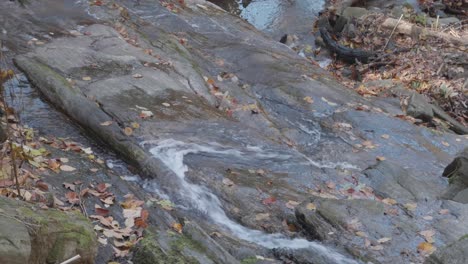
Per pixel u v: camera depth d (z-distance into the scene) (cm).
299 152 861
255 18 1666
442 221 679
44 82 850
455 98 1223
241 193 702
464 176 776
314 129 956
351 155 870
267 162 794
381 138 941
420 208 711
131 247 548
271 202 691
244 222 655
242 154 801
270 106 1018
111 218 591
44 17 1119
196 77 1007
